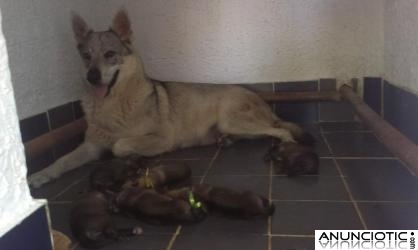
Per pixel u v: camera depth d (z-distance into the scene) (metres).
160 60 1.97
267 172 1.33
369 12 1.81
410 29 1.39
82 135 1.79
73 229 0.94
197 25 1.92
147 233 0.97
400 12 1.51
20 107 1.38
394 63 1.62
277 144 1.43
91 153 1.61
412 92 1.38
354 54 1.86
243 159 1.50
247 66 1.93
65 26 1.69
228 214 1.01
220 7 1.88
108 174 1.23
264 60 1.91
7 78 0.61
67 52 1.70
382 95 1.83
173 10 1.92
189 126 1.73
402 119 1.49
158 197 1.02
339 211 1.02
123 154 1.55
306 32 1.87
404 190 1.12
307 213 1.02
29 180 1.32
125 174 1.27
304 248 0.86
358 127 1.82
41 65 1.51
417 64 1.32
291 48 1.89
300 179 1.24
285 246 0.87
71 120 1.70
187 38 1.94
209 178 1.31
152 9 1.93
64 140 1.58
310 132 1.79
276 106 1.96
